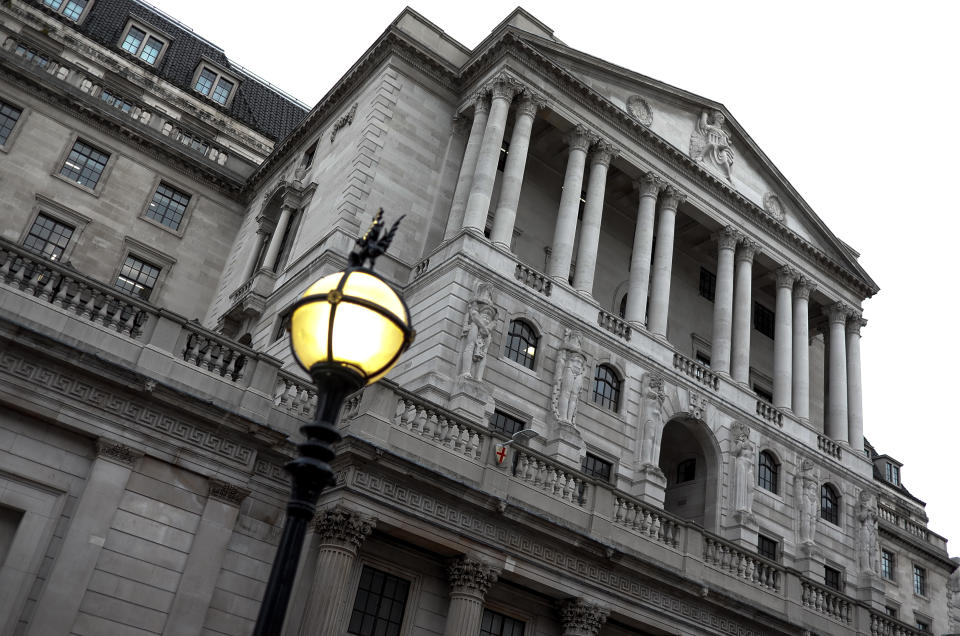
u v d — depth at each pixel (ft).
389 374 107.76
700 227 148.46
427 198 125.80
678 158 138.31
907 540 183.01
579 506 89.20
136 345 75.31
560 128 131.64
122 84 177.37
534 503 85.66
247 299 128.26
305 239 128.16
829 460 138.51
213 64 197.47
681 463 130.31
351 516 73.97
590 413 111.86
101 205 142.41
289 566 30.71
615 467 111.75
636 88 140.26
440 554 82.23
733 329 140.36
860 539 136.87
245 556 75.46
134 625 68.49
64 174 140.87
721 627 96.58
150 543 71.05
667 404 120.16
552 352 111.75
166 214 150.30
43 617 64.80
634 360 119.55
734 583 99.14
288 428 80.48
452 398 99.60
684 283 150.61
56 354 70.23
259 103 207.82
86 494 69.36
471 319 104.01
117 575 68.95
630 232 147.33
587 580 87.04
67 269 74.38
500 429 103.35
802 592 106.42
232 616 73.36
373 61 135.64
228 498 75.46
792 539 126.62
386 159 124.57
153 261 145.69
